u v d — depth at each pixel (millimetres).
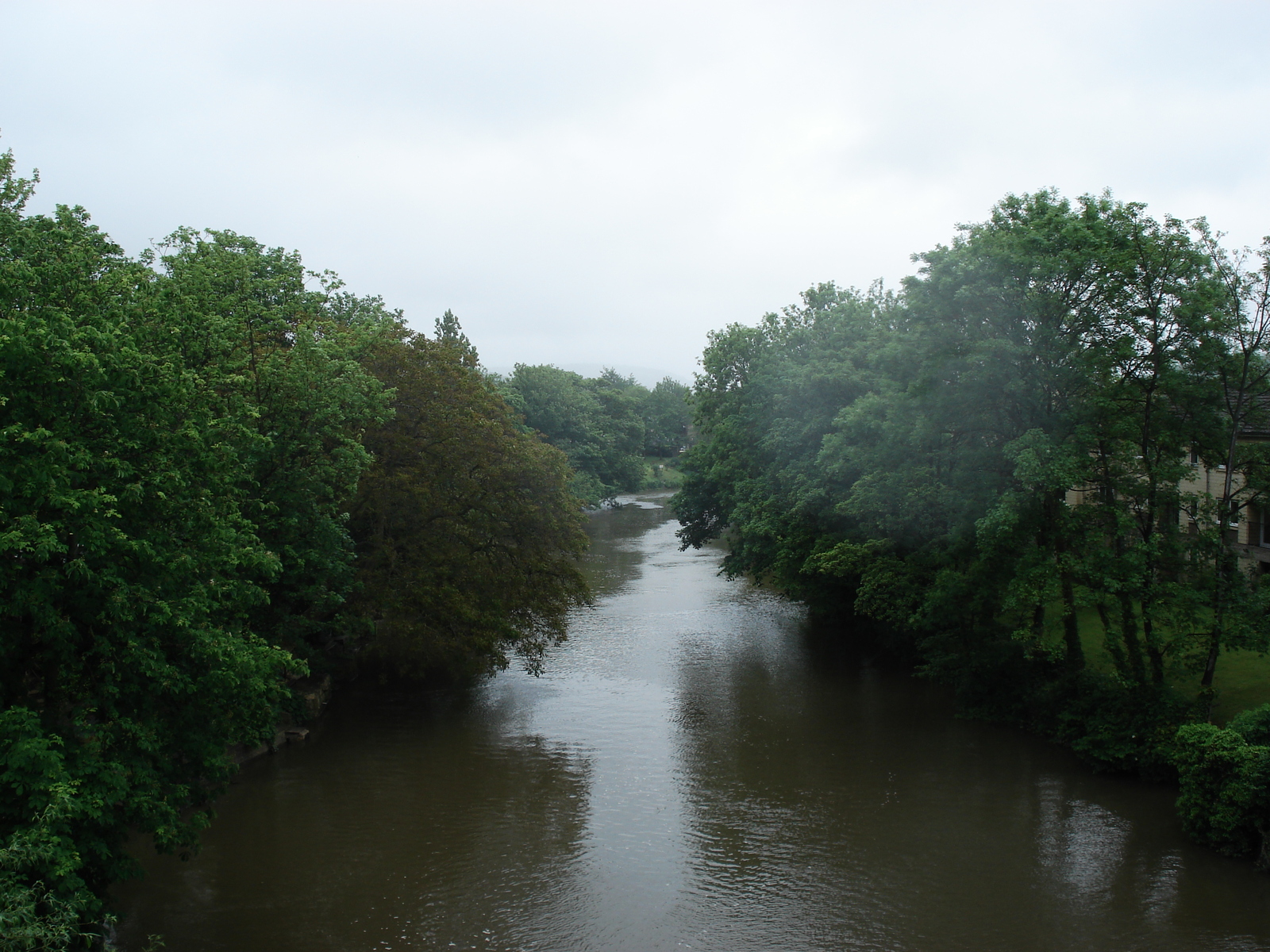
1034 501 24984
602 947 16094
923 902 17672
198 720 16406
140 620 14633
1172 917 16828
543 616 35500
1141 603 23984
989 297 24734
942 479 28750
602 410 124188
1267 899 17391
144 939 16094
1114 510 23656
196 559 16172
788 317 47062
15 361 12844
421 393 32344
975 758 25672
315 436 24656
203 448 16422
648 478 131750
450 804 22719
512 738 27875
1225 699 25453
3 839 11656
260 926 16703
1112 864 19047
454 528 32344
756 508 41750
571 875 18906
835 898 17875
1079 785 23469
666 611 48562
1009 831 20812
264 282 27828
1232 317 22359
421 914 17219
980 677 29750
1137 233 22984
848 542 33344
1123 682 24016
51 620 12883
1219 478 33719
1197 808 19781
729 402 49156
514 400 91375
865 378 36156
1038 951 15797
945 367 25375
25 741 11914
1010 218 26031
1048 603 24766
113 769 13188
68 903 11250
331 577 27094
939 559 29203
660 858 19703
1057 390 25078
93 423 14250
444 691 33188
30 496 12727
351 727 28891
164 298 18516
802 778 24422
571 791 23625
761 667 36844
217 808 22391
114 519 14289
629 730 28719
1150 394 23688
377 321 40625
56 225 18641
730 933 16594
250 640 17938
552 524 34125
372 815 22047
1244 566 33375
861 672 36031
